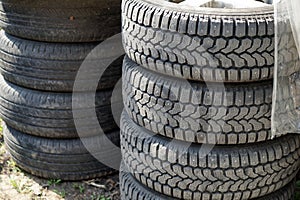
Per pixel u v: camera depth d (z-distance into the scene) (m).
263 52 2.57
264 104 2.63
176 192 2.76
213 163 2.68
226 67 2.58
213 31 2.55
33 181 3.35
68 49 3.13
